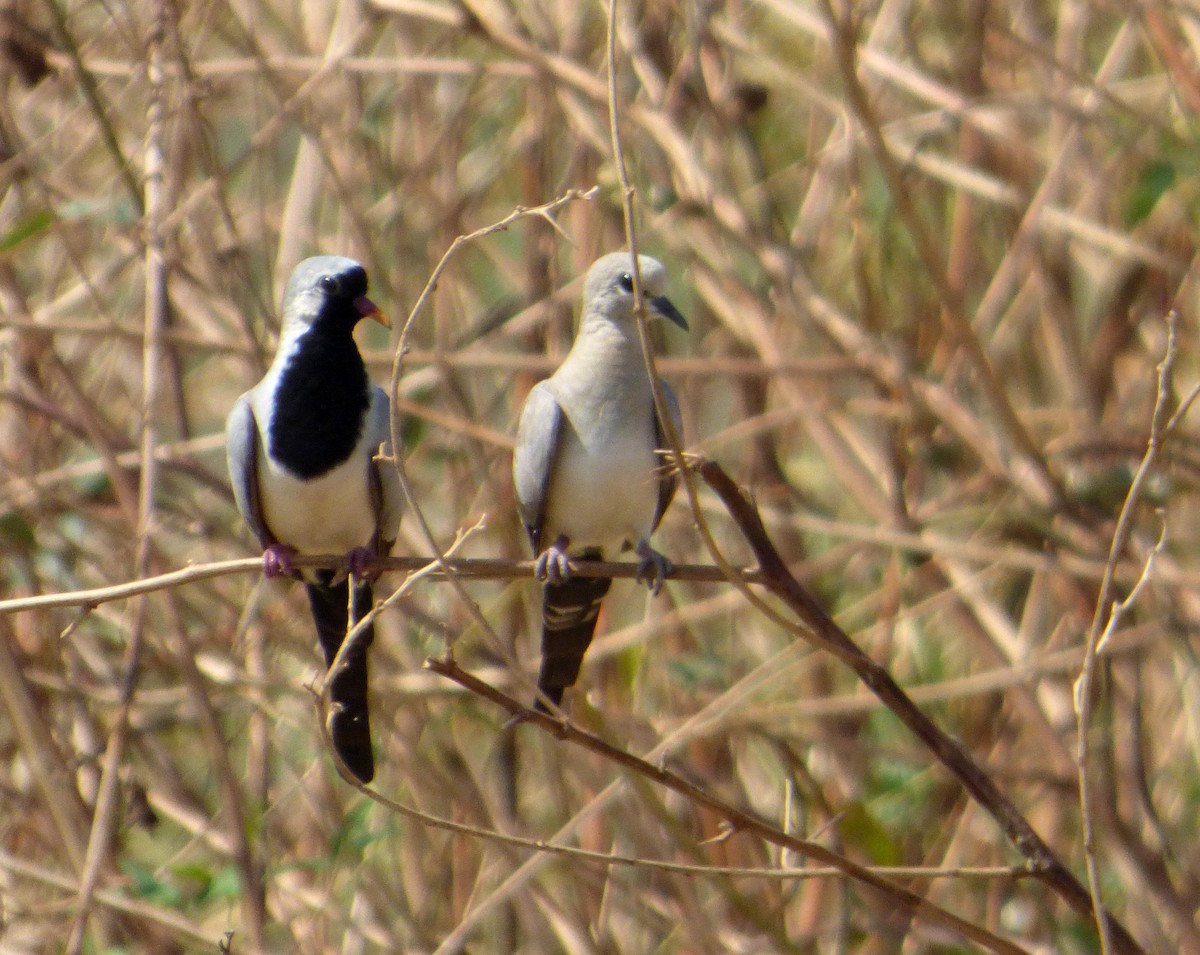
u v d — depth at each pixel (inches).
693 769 482.0
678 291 539.2
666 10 523.8
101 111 450.0
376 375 515.5
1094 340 536.7
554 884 505.7
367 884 462.6
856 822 437.1
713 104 507.5
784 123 579.5
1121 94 537.3
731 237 494.6
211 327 497.7
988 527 494.3
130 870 383.2
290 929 437.7
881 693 322.7
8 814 486.3
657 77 490.0
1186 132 497.7
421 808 464.4
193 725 491.8
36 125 569.0
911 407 478.3
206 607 532.4
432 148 515.8
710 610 475.8
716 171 500.7
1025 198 534.3
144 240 453.1
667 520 509.4
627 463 352.8
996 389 451.2
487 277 545.3
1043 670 469.7
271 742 486.0
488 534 494.3
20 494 472.4
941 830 491.5
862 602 510.6
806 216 517.3
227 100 572.4
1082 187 554.6
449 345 495.8
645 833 463.5
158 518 459.5
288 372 343.9
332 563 345.7
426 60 492.1
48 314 489.4
